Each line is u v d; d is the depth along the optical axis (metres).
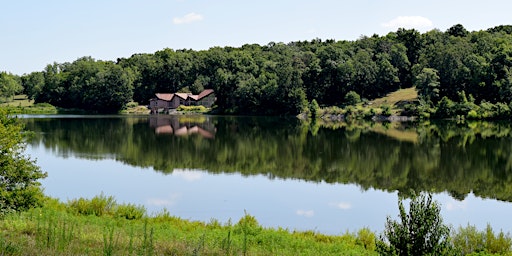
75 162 44.59
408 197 31.45
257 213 26.83
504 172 40.25
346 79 125.94
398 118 102.38
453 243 17.42
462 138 64.06
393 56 136.00
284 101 122.00
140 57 175.50
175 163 44.72
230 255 14.20
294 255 15.63
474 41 137.88
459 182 36.62
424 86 107.25
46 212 18.98
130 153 51.03
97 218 19.44
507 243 17.59
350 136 68.50
